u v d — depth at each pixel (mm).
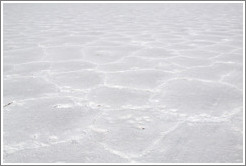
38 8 11219
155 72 2344
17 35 4500
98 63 2674
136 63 2646
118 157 1171
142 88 1967
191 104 1677
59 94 1888
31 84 2104
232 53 2998
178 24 5656
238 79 2127
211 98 1761
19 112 1611
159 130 1376
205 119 1483
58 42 3844
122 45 3537
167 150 1209
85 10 10039
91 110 1622
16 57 3000
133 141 1284
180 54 2992
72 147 1250
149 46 3441
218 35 4199
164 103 1697
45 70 2480
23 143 1293
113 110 1615
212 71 2346
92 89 1969
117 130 1386
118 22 6164
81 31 4871
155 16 7469
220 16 7172
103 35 4387
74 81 2152
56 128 1420
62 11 9602
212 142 1263
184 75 2250
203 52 3068
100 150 1223
